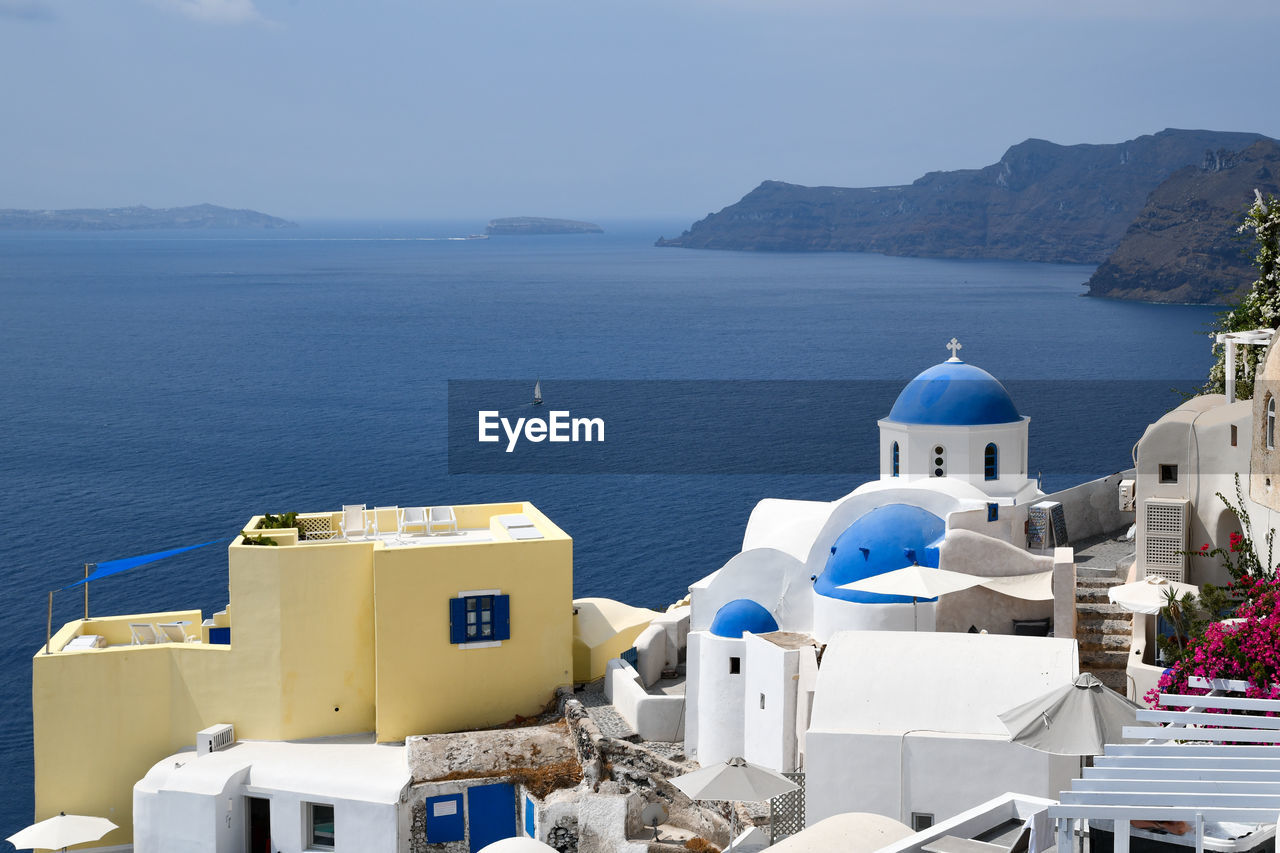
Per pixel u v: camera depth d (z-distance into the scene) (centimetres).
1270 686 2330
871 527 3500
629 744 3431
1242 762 1752
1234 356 3825
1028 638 2844
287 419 17838
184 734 3753
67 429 16725
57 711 3688
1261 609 2545
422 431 16988
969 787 2567
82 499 12375
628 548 10519
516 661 3800
